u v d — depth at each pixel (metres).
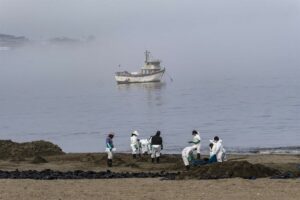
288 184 27.14
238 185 27.08
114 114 144.50
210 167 32.31
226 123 110.00
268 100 165.75
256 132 92.75
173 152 65.81
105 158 46.25
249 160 43.88
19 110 167.00
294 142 77.75
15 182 29.77
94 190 26.61
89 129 108.38
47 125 119.69
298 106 142.00
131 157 48.47
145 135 94.88
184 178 31.42
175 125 110.00
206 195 24.62
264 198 23.61
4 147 51.09
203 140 83.25
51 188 27.27
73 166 42.84
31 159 47.97
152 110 152.25
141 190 26.42
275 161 42.56
